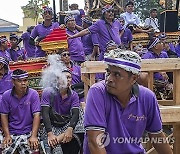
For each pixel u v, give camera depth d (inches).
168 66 141.0
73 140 165.5
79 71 204.2
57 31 217.0
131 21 386.6
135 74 91.4
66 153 165.8
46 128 162.1
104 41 247.3
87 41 279.4
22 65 195.3
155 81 207.2
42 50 228.8
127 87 91.9
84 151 99.0
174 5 464.8
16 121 168.6
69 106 167.9
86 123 92.4
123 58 89.8
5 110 168.1
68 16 267.6
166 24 412.8
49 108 165.9
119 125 93.4
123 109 93.9
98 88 94.0
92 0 469.4
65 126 165.3
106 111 93.4
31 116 169.6
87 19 323.9
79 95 188.2
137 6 783.1
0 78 192.7
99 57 243.9
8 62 194.9
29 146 161.9
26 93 169.5
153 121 98.0
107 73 93.3
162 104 160.9
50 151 159.3
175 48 340.5
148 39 366.6
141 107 95.3
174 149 135.1
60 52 211.2
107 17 247.8
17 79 165.6
